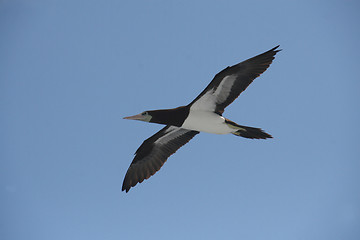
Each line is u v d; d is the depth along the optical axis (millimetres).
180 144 17391
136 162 17734
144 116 15523
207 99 14844
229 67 14117
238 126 15086
